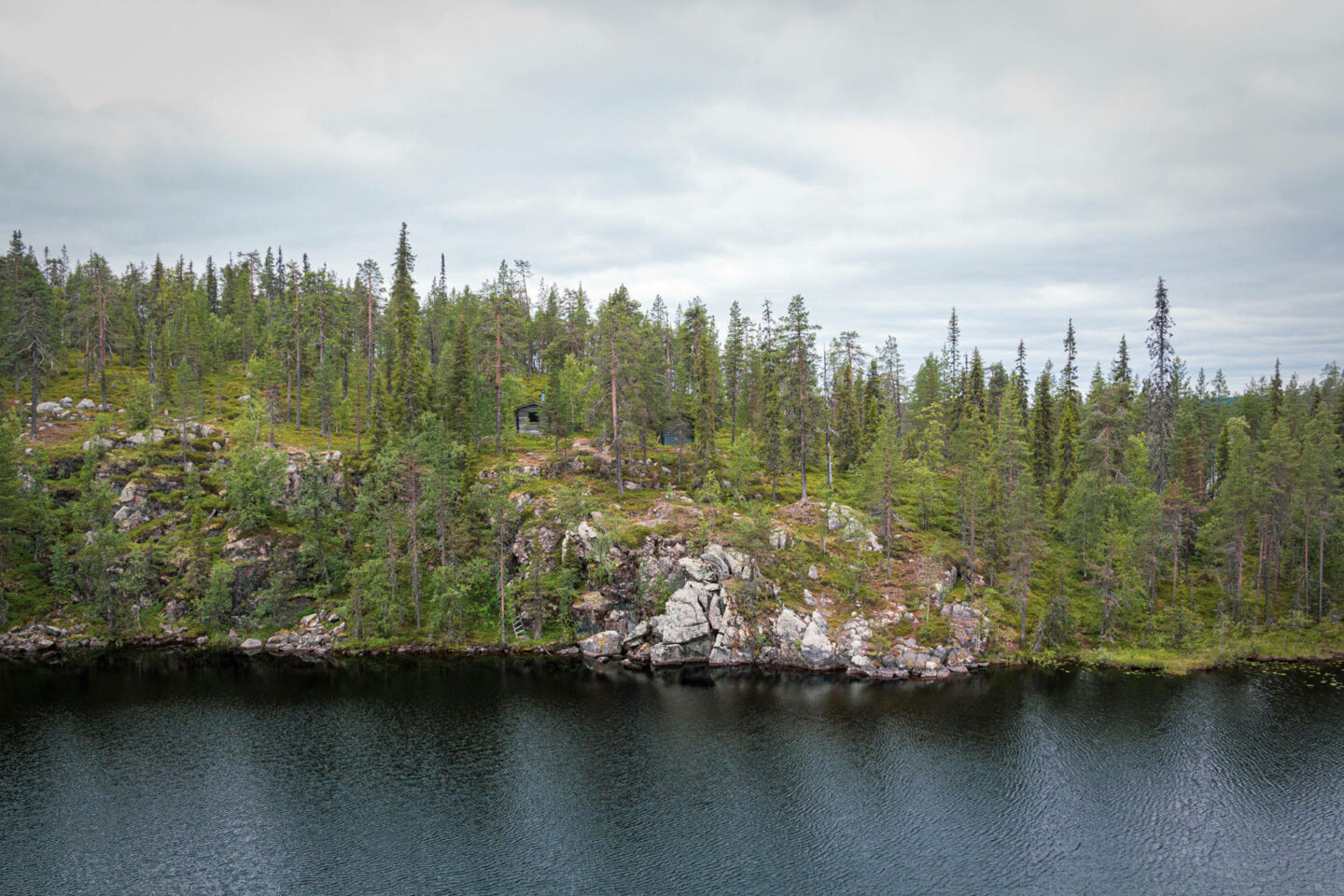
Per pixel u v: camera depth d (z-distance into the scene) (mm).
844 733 46406
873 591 62875
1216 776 41000
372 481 72875
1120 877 31672
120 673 57531
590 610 63125
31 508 66625
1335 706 50875
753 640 59656
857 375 97938
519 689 54312
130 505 70125
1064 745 44781
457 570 64562
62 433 81062
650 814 36750
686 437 95000
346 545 71250
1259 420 96000
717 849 33656
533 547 65500
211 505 71250
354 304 102062
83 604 65562
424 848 33500
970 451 77062
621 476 76438
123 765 41719
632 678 56688
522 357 121750
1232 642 62125
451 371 83875
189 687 54781
